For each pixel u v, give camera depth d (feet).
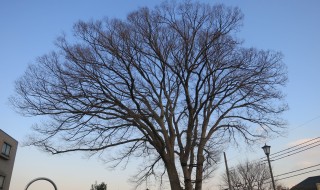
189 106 61.57
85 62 59.11
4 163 126.62
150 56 63.16
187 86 62.08
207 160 63.16
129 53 59.77
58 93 58.54
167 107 66.49
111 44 59.47
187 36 60.95
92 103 59.00
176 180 60.39
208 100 64.34
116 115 60.64
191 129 61.87
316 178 170.91
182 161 61.62
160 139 60.90
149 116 63.00
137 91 62.75
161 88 67.15
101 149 61.21
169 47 62.08
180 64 60.95
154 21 61.93
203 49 60.18
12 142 134.00
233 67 61.05
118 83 61.26
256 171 180.75
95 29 60.70
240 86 63.05
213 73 63.62
